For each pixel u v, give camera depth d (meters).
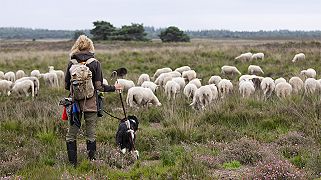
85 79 6.08
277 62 23.31
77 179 5.37
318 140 7.25
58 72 18.02
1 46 56.34
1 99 13.23
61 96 13.40
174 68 22.38
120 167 6.29
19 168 6.02
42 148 6.96
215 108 9.73
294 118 8.86
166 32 72.31
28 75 20.50
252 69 19.53
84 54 6.30
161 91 14.04
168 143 7.42
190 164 5.79
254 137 7.75
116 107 11.45
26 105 10.85
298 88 13.12
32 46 54.38
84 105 6.16
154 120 9.94
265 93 12.38
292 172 5.34
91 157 6.41
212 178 5.37
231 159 6.37
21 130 8.30
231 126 8.68
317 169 5.58
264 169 5.45
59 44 57.38
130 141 6.74
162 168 5.85
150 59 25.53
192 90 12.38
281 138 7.41
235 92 12.97
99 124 8.71
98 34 71.44
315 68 20.45
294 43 35.84
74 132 6.25
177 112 9.91
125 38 70.25
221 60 24.62
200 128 8.36
